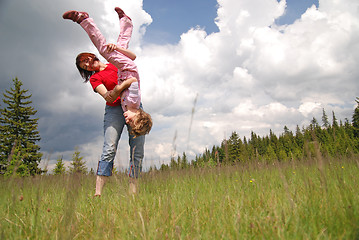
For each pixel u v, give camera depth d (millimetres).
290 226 1519
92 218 2064
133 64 3047
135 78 3045
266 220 1633
